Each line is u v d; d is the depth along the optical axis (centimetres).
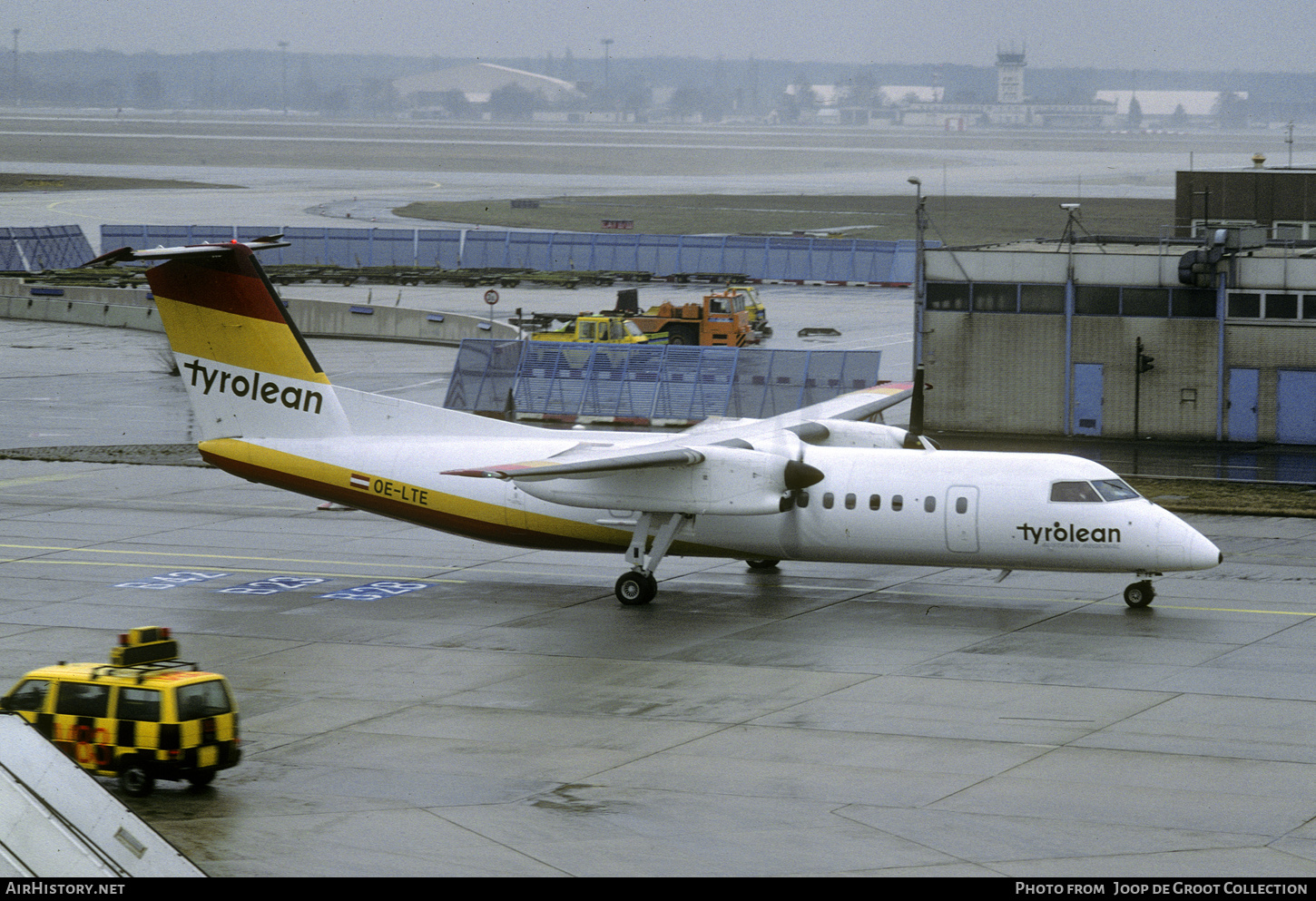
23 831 5819
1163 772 8156
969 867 6794
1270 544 14725
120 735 7888
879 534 12300
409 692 10144
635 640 11531
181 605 12838
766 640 11444
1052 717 9250
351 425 13462
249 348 13450
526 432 13138
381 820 7538
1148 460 19712
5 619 12319
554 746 8875
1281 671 10188
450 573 14212
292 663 10950
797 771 8294
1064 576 13588
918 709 9500
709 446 12412
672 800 7825
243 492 18350
